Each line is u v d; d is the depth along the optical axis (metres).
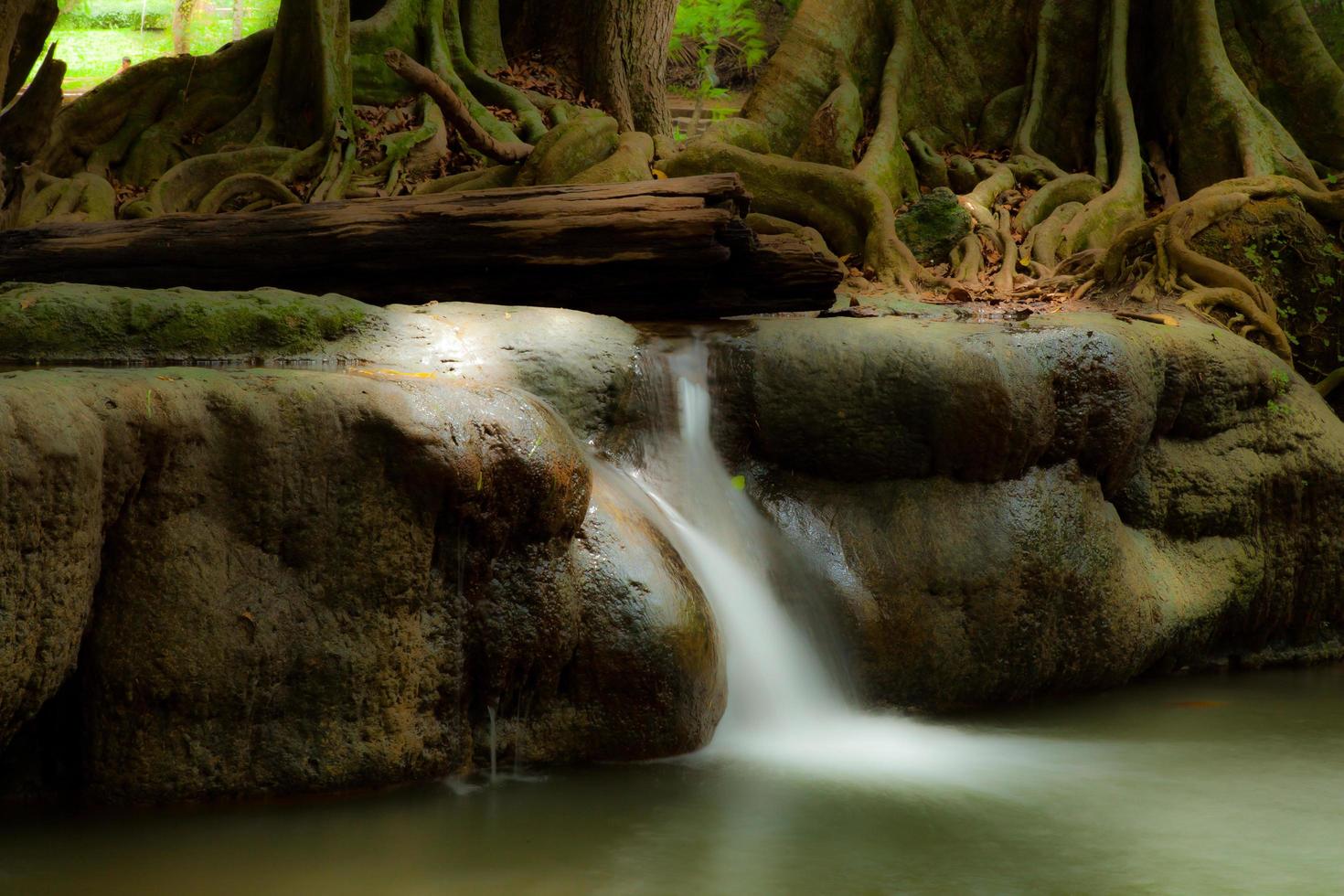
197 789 5.30
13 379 4.88
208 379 5.44
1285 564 9.30
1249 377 9.19
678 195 8.23
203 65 13.52
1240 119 13.96
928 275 12.24
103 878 4.60
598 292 8.44
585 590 6.04
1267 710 7.73
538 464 5.79
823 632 7.27
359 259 8.23
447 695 5.74
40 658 4.64
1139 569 8.35
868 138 14.87
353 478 5.51
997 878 4.89
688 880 4.76
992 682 7.68
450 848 4.99
